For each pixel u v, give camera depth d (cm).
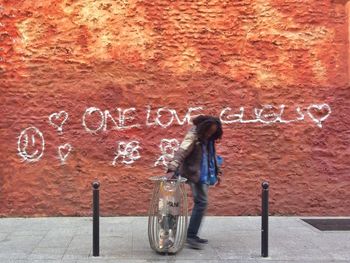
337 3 926
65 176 903
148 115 916
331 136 926
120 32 919
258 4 931
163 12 925
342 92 928
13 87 902
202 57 923
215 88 922
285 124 923
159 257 654
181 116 917
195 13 927
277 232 796
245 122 922
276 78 927
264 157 920
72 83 909
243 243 730
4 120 898
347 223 863
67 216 901
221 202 918
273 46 928
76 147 905
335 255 668
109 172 909
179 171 690
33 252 675
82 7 918
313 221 880
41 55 909
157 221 673
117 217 902
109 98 911
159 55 919
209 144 714
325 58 930
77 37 914
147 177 912
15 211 897
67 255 661
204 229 818
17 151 899
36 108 903
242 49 927
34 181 900
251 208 918
